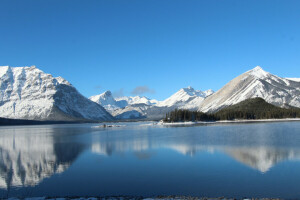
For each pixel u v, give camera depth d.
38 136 164.75
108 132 191.88
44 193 43.62
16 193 43.97
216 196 39.62
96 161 68.44
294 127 161.88
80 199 38.78
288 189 41.84
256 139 102.19
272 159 62.88
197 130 164.75
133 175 52.84
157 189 43.66
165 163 62.59
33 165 65.81
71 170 58.97
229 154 70.75
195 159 65.88
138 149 86.69
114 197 39.69
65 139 136.62
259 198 37.97
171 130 178.62
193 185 45.09
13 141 131.62
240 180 47.09
